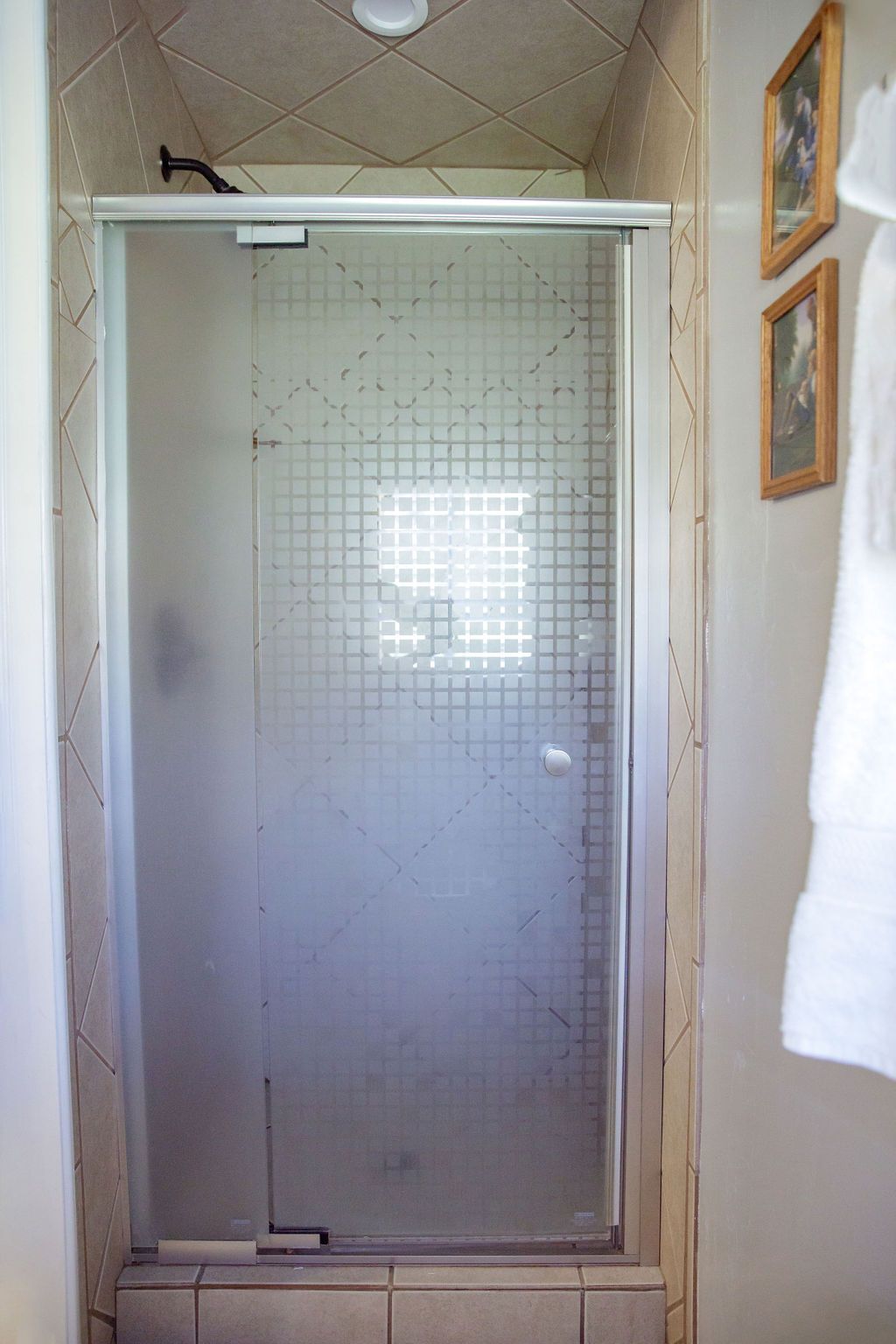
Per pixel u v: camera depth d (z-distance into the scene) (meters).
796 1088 0.81
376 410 1.14
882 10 0.65
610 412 1.15
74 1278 1.03
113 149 1.17
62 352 1.00
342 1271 1.18
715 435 1.00
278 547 1.15
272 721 1.16
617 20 1.31
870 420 0.68
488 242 1.14
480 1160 1.20
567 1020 1.19
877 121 0.66
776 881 0.85
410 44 1.37
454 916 1.18
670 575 1.15
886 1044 0.68
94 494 1.11
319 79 1.47
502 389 1.15
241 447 1.14
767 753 0.87
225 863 1.17
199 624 1.15
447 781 1.17
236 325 1.13
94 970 1.10
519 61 1.42
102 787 1.13
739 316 0.93
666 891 1.18
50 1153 1.01
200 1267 1.19
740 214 0.92
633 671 1.16
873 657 0.69
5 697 0.98
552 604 1.16
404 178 1.80
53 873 0.99
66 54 1.01
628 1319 1.15
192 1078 1.18
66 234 1.01
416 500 1.15
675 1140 1.14
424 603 1.16
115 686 1.15
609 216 1.12
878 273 0.67
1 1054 1.00
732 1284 0.97
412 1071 1.19
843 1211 0.74
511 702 1.17
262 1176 1.19
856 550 0.70
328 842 1.17
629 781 1.17
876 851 0.69
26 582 0.97
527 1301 1.15
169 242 1.12
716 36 0.98
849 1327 0.73
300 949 1.18
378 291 1.14
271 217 1.12
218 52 1.39
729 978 0.97
